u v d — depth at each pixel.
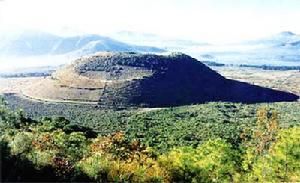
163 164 32.28
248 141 59.16
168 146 72.94
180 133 95.38
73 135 41.47
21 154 23.22
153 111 148.25
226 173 33.78
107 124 122.81
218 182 33.72
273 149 34.97
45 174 22.80
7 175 21.08
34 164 22.84
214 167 33.53
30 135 30.75
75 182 23.66
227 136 86.31
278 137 36.19
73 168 24.23
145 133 98.19
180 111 144.50
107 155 29.72
